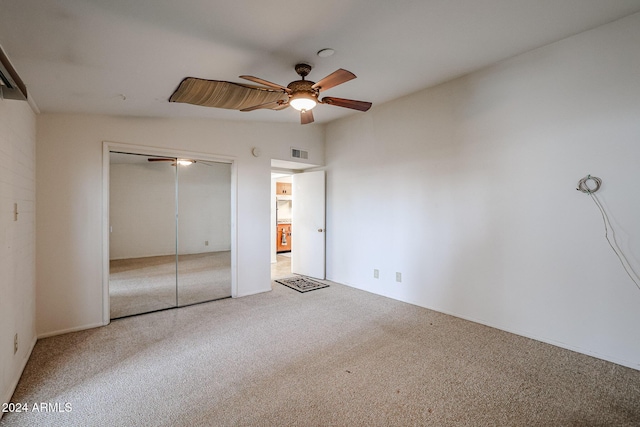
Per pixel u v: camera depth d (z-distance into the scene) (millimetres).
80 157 2979
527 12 2027
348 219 4652
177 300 3797
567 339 2572
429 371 2242
